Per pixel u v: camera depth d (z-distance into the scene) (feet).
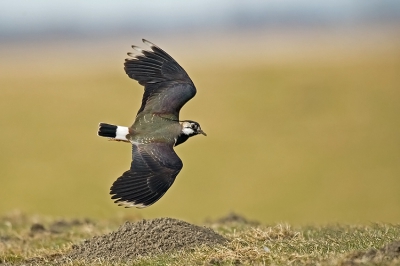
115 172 105.91
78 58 338.54
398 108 141.79
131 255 36.37
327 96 152.87
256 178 103.81
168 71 36.65
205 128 129.80
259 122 133.59
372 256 30.86
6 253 41.47
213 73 195.93
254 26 593.83
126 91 166.61
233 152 116.16
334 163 110.32
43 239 45.60
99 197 93.40
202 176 105.40
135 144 33.37
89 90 169.07
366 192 96.84
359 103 146.10
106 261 35.68
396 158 111.86
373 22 532.73
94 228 49.16
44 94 165.78
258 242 37.68
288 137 124.26
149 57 36.96
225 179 103.55
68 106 151.33
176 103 35.42
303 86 164.45
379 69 185.98
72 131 130.11
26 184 100.37
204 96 156.66
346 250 34.19
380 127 128.26
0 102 158.81
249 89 163.73
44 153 116.57
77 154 115.65
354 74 179.42
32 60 330.54
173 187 100.94
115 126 33.99
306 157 112.68
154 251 36.45
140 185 31.78
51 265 37.19
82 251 38.14
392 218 84.84
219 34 540.93
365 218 84.74
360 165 108.58
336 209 89.92
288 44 383.65
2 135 128.57
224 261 33.06
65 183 100.48
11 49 444.14
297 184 100.83
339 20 574.15
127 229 38.42
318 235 40.45
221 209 90.38
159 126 34.27
